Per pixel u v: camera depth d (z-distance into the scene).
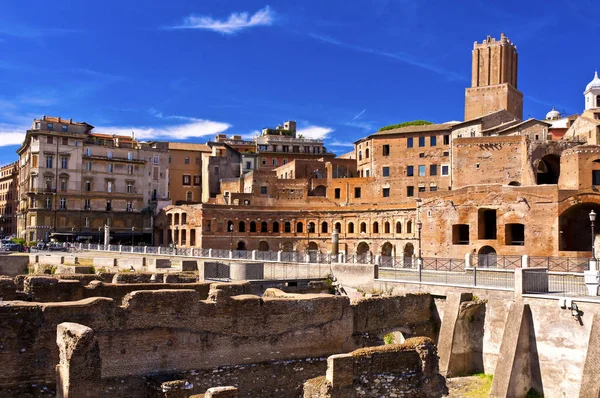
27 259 78.12
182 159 154.62
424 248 85.12
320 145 165.88
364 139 127.56
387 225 107.50
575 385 36.44
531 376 38.81
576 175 78.62
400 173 117.94
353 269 56.19
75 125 136.25
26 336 26.95
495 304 43.06
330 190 125.69
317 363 36.44
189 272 56.44
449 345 42.75
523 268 40.22
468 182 97.06
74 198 132.50
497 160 95.50
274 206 123.38
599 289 39.12
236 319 33.34
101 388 28.39
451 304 43.75
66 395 24.83
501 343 38.97
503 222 77.19
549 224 73.50
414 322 44.62
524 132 101.00
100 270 65.75
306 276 63.16
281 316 35.25
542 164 99.75
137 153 142.50
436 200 84.00
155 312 30.55
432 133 115.38
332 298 38.03
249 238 120.38
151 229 139.38
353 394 28.36
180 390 28.42
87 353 25.27
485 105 118.06
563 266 59.72
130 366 29.56
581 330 36.50
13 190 173.88
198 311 31.94
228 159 153.50
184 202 144.75
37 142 129.12
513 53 120.69
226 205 119.81
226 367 32.69
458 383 40.72
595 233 79.00
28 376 26.86
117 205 138.38
